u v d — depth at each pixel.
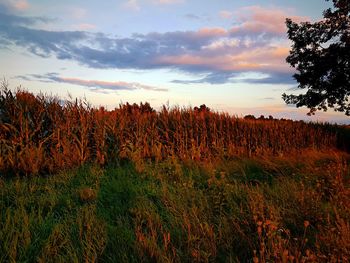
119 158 10.81
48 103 10.59
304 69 28.05
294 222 6.05
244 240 5.23
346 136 23.78
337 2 26.69
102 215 6.21
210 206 6.89
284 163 11.70
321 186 8.72
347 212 6.55
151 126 13.53
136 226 5.59
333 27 27.02
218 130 15.51
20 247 4.69
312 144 19.50
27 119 9.90
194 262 4.53
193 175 9.87
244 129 16.39
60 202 6.82
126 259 4.54
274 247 4.57
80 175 9.07
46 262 4.43
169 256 4.44
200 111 15.95
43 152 9.80
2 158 8.90
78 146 10.64
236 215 6.29
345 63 26.17
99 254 4.71
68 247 4.74
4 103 9.97
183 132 13.77
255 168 11.24
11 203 6.73
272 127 17.86
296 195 7.21
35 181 8.05
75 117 10.90
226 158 14.20
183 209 6.40
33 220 5.57
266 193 7.88
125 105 13.67
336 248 4.72
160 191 7.87
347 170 10.43
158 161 11.84
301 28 28.12
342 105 27.30
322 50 27.41
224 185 8.30
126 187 8.09
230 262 4.48
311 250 4.87
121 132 11.71
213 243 4.93
